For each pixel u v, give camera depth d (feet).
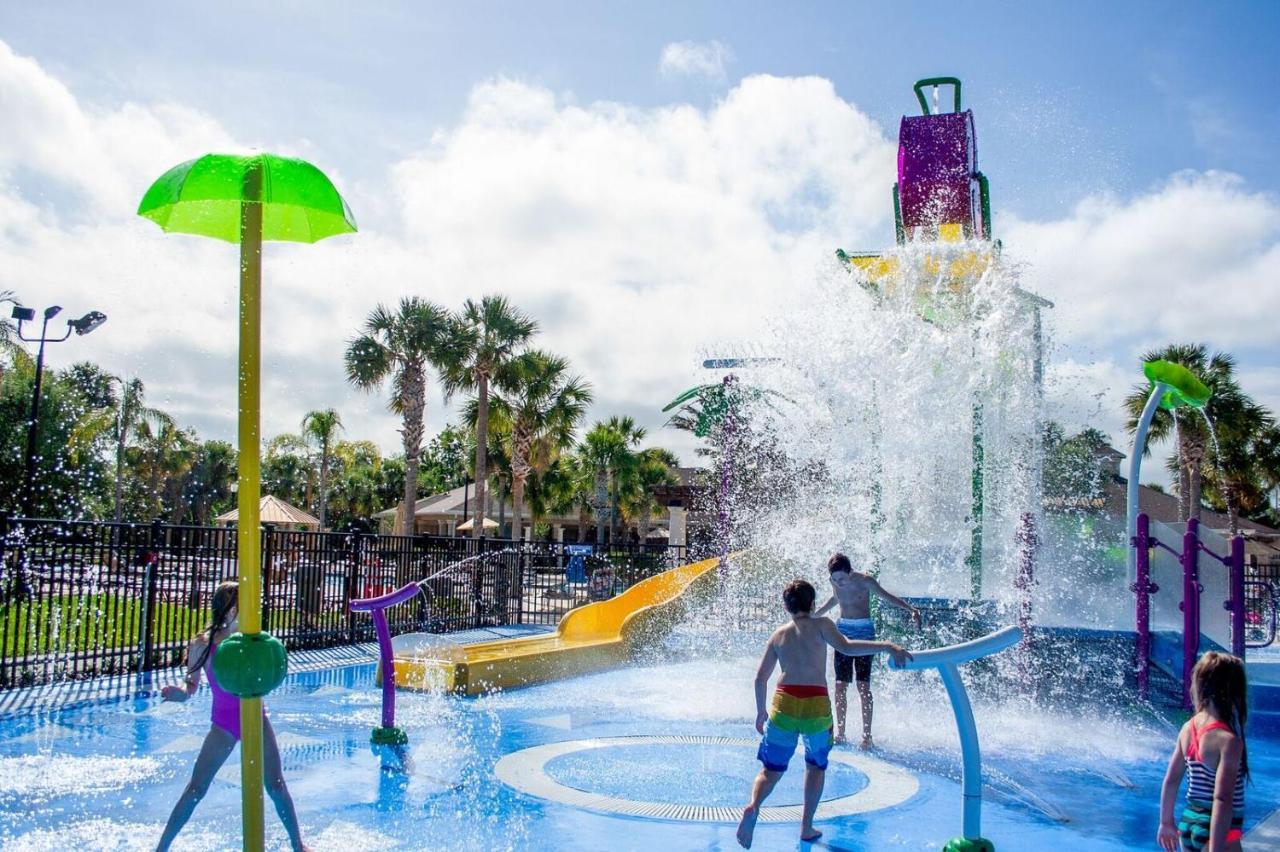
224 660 11.37
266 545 41.16
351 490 244.42
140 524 36.11
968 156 37.78
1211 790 12.55
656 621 47.52
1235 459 129.18
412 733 27.81
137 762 23.07
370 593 48.32
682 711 32.63
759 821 19.88
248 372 11.69
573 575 67.10
